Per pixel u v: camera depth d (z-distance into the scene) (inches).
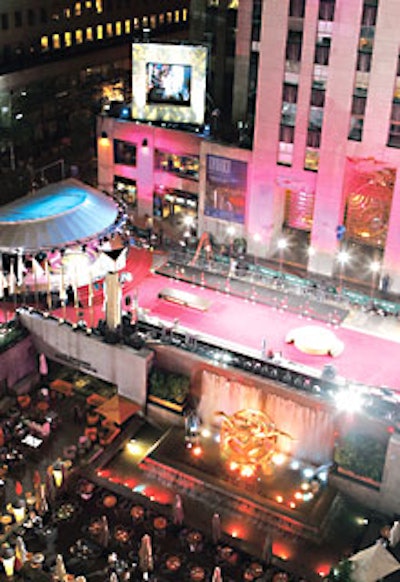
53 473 2208.4
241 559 2044.8
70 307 2709.2
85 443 2383.1
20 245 2667.3
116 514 2170.3
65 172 4188.0
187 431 2388.0
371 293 2918.3
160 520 2137.1
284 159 2947.8
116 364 2492.6
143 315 2662.4
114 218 2910.9
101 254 2731.3
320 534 2100.1
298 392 2277.3
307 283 2925.7
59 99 4581.7
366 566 1833.2
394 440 2087.8
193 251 3169.3
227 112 3644.2
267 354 2454.5
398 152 2726.4
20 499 2199.8
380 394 2282.2
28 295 2755.9
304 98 2805.1
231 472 2289.6
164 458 2326.5
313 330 2583.7
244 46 3280.0
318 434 2290.8
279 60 2790.4
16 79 4188.0
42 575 1962.4
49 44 4468.5
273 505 2180.1
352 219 3218.5
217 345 2487.7
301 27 2709.2
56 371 2716.5
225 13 3440.0
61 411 2534.5
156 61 3230.8
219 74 3595.0
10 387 2588.6
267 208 3068.4
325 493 2222.0
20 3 4158.5
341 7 2615.7
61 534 2107.5
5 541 2069.4
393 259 2878.9
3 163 4215.1
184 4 5541.3
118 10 4906.5
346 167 2832.2
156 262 3036.4
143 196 3467.0
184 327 2642.7
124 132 3373.5
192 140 3216.0
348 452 2210.9
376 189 3110.2
